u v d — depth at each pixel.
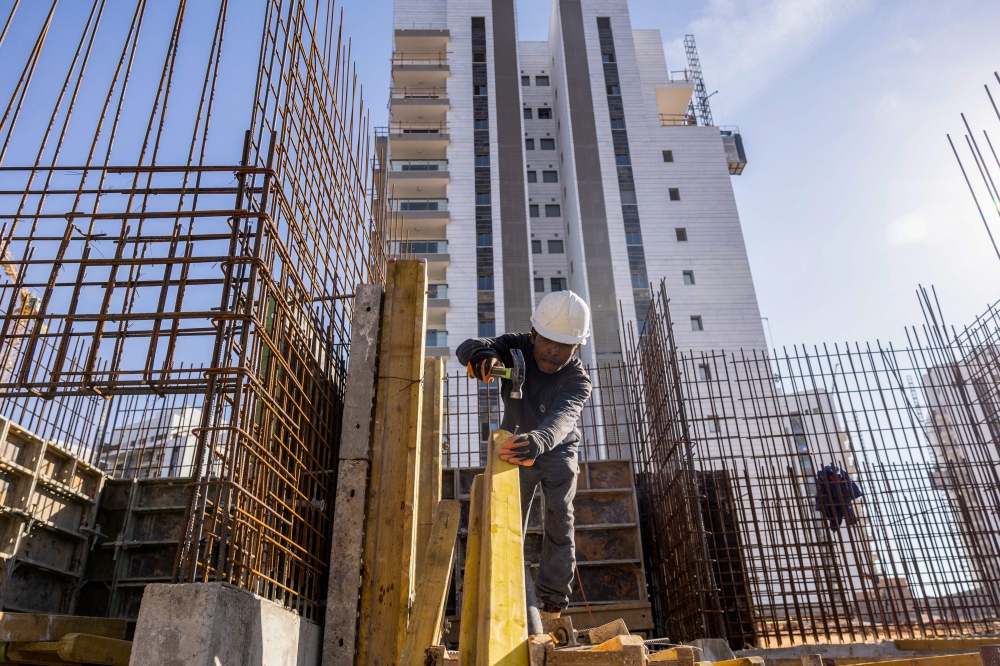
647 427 10.16
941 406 11.89
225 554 3.44
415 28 55.53
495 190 48.16
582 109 51.66
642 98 52.41
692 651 2.89
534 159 54.06
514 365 4.47
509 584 2.51
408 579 4.76
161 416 10.30
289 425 4.38
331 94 5.44
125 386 3.80
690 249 46.84
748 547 9.10
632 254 46.56
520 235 46.94
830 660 3.73
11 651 4.00
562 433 3.75
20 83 4.37
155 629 2.98
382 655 4.53
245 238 3.84
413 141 49.47
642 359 10.31
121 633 4.55
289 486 4.37
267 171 3.80
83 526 8.55
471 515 3.12
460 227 46.78
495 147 49.66
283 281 4.24
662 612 9.34
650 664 2.87
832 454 10.69
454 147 49.66
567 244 50.50
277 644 3.82
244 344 3.45
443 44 53.69
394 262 5.74
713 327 44.34
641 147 50.38
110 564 8.65
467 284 44.91
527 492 4.48
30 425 8.70
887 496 11.70
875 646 7.86
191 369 3.48
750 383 10.83
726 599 8.68
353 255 6.10
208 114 4.02
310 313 5.00
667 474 8.82
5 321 3.90
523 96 56.72
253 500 3.64
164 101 4.08
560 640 3.56
